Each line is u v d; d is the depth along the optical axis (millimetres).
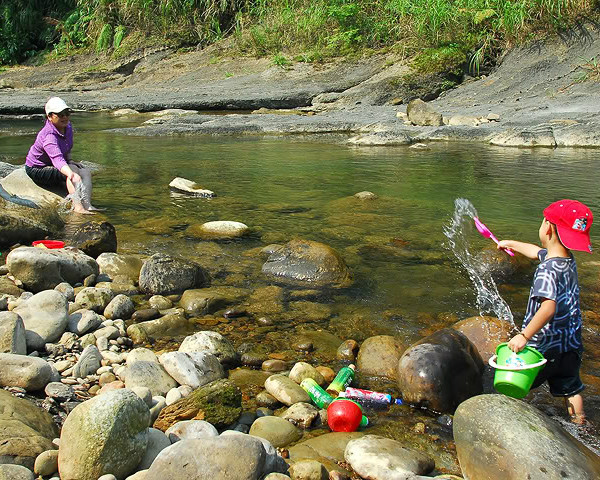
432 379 3262
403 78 16938
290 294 4777
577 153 10719
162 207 7234
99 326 4117
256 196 7816
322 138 13000
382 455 2721
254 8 22016
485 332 3932
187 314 4422
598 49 15797
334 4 20312
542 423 2602
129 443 2521
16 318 3613
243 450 2449
